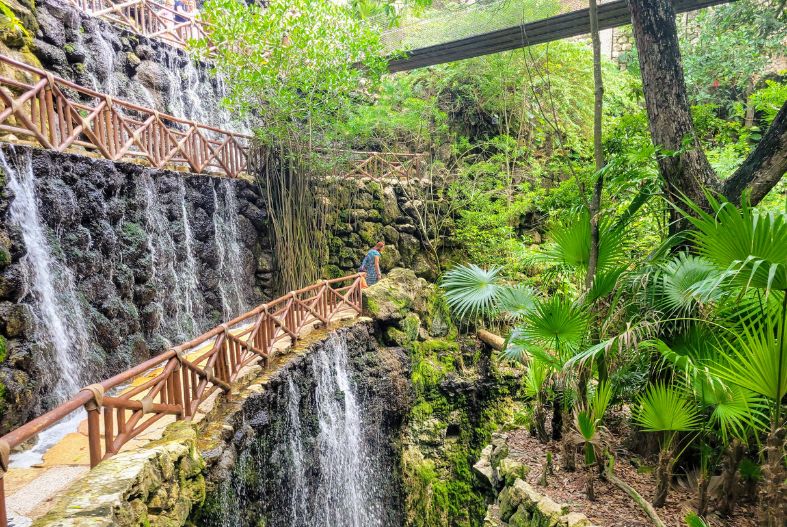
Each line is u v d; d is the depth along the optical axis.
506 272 10.97
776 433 3.11
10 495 3.35
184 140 8.18
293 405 6.38
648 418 3.86
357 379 8.35
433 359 9.76
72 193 5.54
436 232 11.88
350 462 7.82
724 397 3.57
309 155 10.07
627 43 15.98
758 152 4.56
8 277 4.55
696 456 4.52
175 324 7.50
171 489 3.57
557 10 8.23
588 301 4.42
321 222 10.73
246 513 5.06
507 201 12.39
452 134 13.92
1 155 4.64
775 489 3.11
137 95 9.38
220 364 5.13
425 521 8.88
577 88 13.51
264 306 6.14
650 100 4.92
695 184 4.72
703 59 11.60
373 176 12.07
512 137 13.80
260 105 9.77
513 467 4.87
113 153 6.39
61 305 5.26
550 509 4.09
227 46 9.58
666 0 4.80
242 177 9.89
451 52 9.74
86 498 2.82
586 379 4.42
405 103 13.05
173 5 12.91
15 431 2.56
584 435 4.16
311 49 9.18
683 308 4.12
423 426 9.28
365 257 10.52
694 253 4.67
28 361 4.64
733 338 3.79
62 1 7.89
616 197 5.07
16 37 6.73
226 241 9.16
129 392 3.69
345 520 7.52
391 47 10.06
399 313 9.23
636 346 3.97
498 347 9.67
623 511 4.11
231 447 4.68
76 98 7.75
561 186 7.65
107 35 8.97
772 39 11.01
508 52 13.22
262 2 12.30
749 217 2.96
